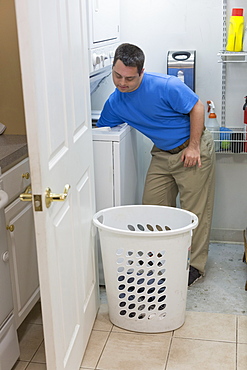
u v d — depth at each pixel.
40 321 2.56
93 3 2.42
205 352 2.30
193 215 2.46
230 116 3.24
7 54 2.48
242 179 3.33
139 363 2.24
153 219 2.63
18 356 2.22
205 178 2.86
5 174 2.13
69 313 2.02
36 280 2.53
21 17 1.44
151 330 2.45
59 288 1.86
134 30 3.17
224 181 3.35
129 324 2.46
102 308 2.68
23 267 2.35
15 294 2.27
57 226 1.81
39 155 1.58
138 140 3.17
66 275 1.96
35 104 1.53
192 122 2.74
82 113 2.18
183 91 2.68
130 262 2.48
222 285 2.90
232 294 2.80
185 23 3.11
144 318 2.43
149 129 2.84
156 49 3.19
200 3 3.06
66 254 1.95
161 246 2.28
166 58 3.19
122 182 2.76
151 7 3.11
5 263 2.05
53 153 1.76
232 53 2.92
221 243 3.46
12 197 2.21
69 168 1.96
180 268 2.35
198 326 2.50
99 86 3.27
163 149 2.92
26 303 2.40
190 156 2.76
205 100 3.23
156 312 2.41
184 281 2.40
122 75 2.56
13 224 2.21
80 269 2.20
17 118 2.58
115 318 2.50
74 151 2.04
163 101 2.70
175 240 2.28
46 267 1.71
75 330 2.13
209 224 2.96
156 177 3.02
